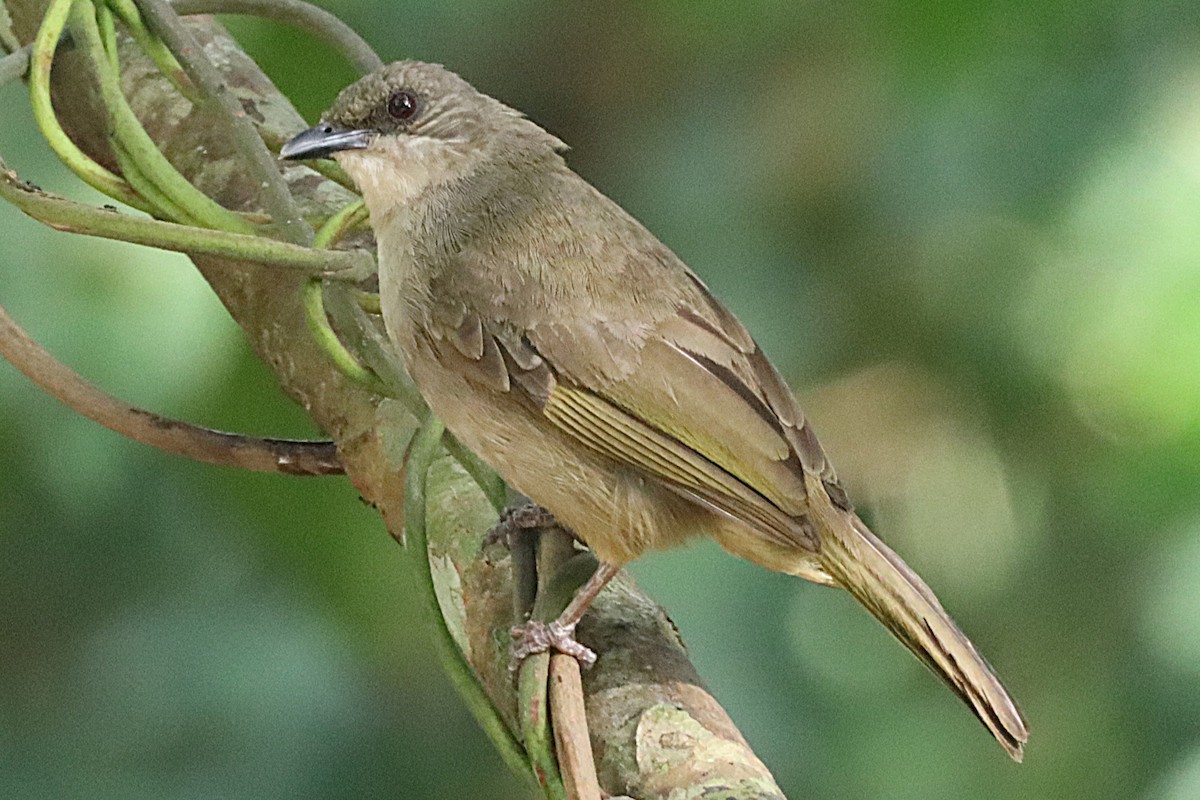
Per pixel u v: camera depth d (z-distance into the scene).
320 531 10.88
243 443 7.24
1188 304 10.81
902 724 11.88
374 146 8.15
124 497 10.99
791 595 11.48
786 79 12.27
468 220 7.96
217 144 7.84
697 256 12.27
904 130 11.48
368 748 11.33
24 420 10.34
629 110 13.02
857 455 13.44
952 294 12.36
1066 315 11.58
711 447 7.54
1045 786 11.84
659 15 12.45
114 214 6.60
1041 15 10.96
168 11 7.27
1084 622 12.27
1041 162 11.04
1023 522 12.81
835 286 12.37
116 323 9.82
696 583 11.28
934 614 7.27
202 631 11.17
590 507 7.64
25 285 9.79
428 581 6.50
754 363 7.80
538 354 7.64
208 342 9.91
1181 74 11.00
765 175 12.32
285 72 11.02
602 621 6.48
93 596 11.26
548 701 6.02
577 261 7.80
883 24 11.33
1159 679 11.15
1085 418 12.24
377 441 7.11
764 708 11.23
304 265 6.79
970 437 12.96
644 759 5.84
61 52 7.67
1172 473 10.91
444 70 8.41
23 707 11.18
